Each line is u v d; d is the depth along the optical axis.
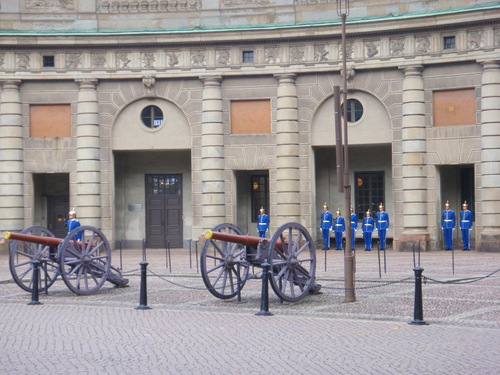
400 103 39.22
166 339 15.55
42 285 25.98
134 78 41.31
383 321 17.44
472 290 22.25
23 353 14.21
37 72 41.16
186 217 43.94
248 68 40.69
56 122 41.59
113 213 42.03
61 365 13.18
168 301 21.50
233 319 18.17
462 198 41.00
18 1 41.56
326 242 40.69
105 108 41.59
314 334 15.95
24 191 41.50
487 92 37.44
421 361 13.17
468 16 37.28
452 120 38.44
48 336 16.02
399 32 38.91
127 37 40.88
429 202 38.88
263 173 43.56
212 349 14.48
